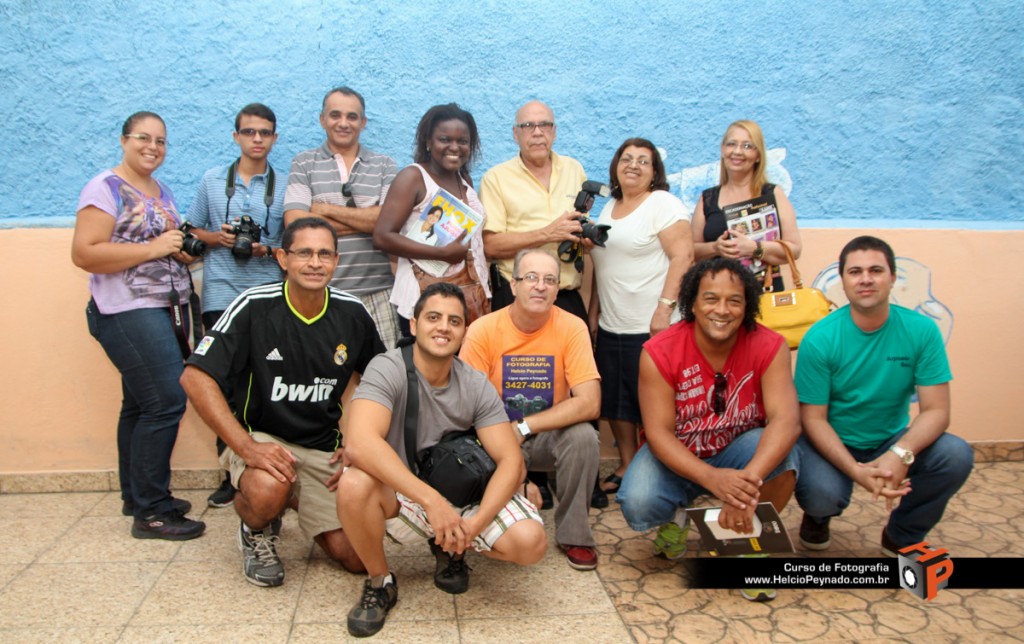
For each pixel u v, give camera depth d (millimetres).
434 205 3449
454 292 2621
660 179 3701
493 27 3971
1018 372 4293
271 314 2828
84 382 3814
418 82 3969
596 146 4102
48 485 3840
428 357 2648
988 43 4207
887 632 2594
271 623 2611
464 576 2840
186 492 3850
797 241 3682
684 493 3025
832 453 2951
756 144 3662
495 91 4016
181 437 3875
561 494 3051
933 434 2895
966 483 3973
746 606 2766
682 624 2635
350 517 2516
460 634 2551
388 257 3676
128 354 3213
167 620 2617
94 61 3773
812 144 4199
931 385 2951
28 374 3779
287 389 2865
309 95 3912
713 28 4074
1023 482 3988
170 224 3381
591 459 2982
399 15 3912
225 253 3520
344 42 3900
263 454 2709
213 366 2764
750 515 2729
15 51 3725
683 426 3006
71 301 3756
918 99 4219
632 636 2557
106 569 2992
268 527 2885
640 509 2936
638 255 3633
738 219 3713
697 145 4137
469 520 2529
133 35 3777
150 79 3814
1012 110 4266
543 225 3705
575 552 3049
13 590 2814
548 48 4012
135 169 3246
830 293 4152
